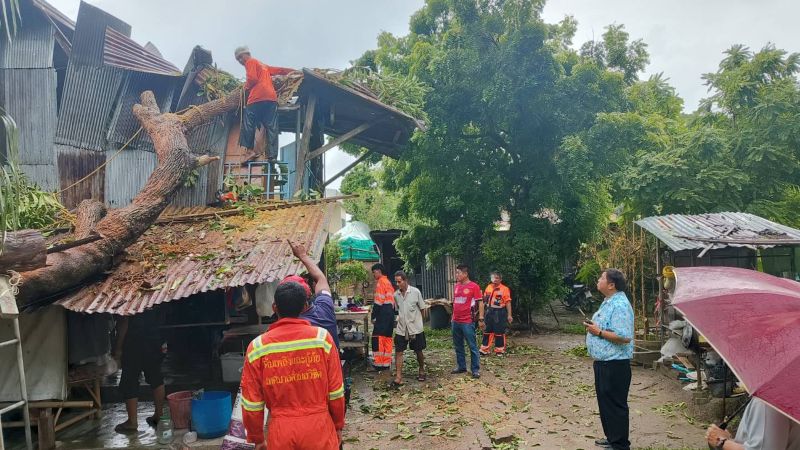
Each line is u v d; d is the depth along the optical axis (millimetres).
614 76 13125
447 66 13734
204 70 9766
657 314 10492
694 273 3504
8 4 8727
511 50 13078
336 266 18469
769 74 12266
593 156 12477
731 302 2768
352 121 12406
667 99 16141
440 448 5797
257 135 10031
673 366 8516
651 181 11383
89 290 6066
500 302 11422
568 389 8297
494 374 9430
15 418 6016
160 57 11148
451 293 18281
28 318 5918
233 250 6828
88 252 6086
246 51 9523
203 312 7422
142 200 6996
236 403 5129
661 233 8281
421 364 8992
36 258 4883
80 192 8914
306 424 3098
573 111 13180
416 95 11688
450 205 14305
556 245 14328
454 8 14172
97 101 9148
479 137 14844
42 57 8914
